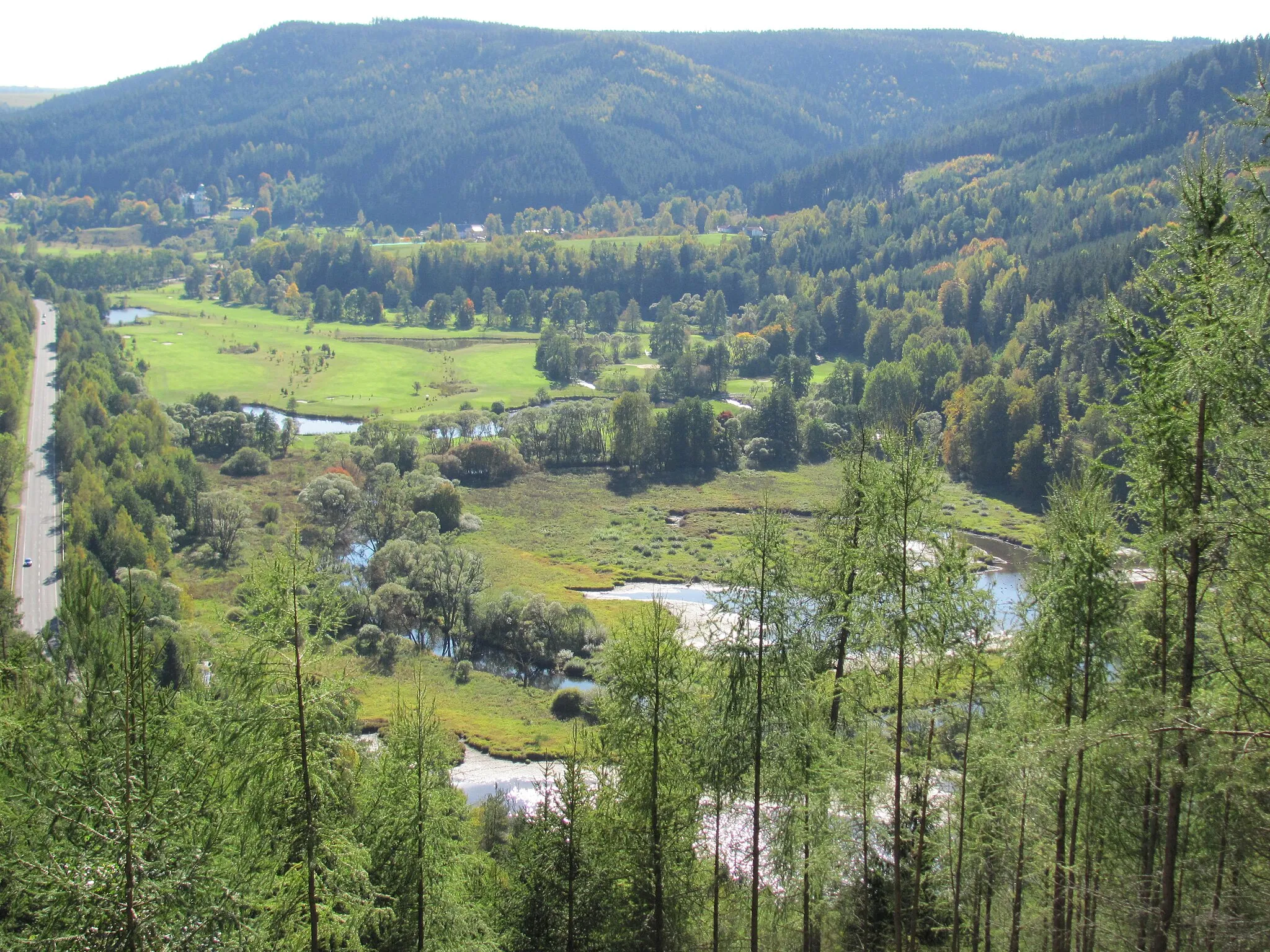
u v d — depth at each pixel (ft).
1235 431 91.66
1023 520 526.98
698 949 136.15
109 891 84.58
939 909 124.36
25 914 93.25
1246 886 96.89
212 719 102.37
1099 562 111.45
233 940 92.07
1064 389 581.94
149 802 85.97
